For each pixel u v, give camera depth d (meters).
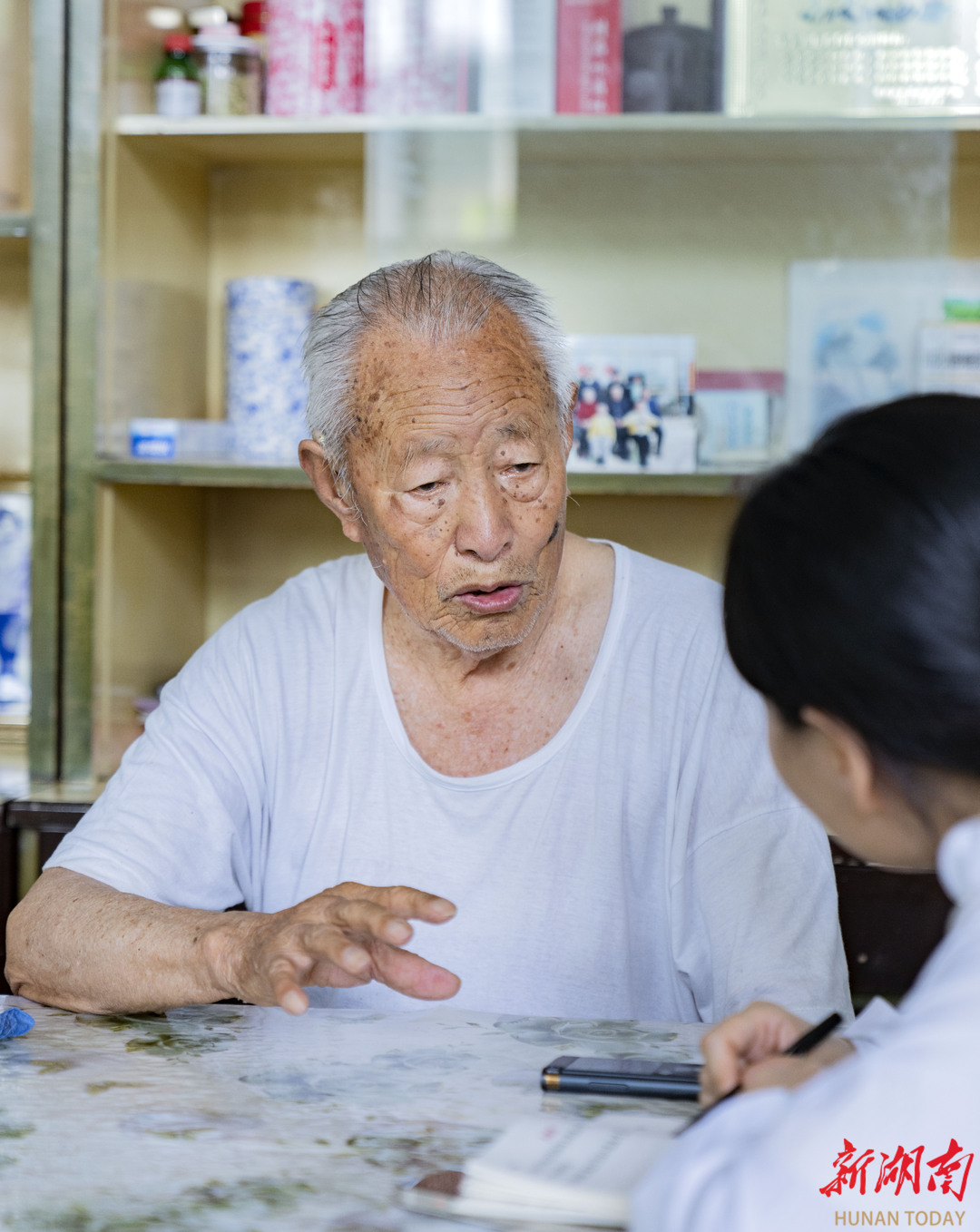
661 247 2.17
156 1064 0.87
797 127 1.90
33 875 1.82
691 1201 0.54
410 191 2.22
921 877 1.73
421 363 1.10
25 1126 0.75
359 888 0.89
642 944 1.23
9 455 2.32
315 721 1.29
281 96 1.99
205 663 1.33
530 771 1.23
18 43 2.02
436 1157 0.71
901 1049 0.54
